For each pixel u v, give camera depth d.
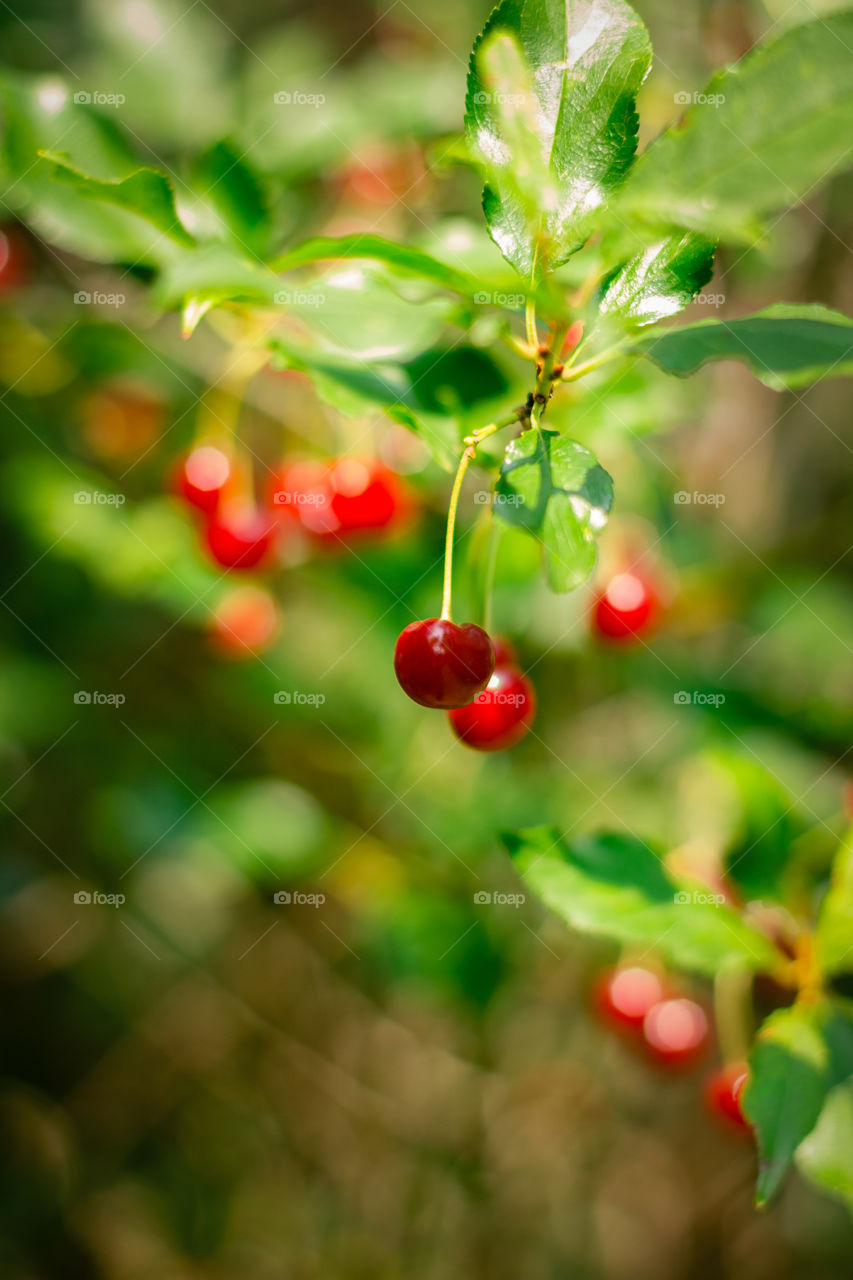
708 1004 0.75
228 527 0.62
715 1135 0.93
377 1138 0.95
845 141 0.49
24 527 0.69
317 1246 0.91
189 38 0.71
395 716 0.74
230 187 0.56
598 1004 0.66
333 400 0.53
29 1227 0.81
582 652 0.70
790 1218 0.93
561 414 0.60
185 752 0.75
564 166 0.49
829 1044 0.52
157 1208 0.89
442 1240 0.92
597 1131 0.95
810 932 0.54
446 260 0.56
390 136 0.65
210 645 0.70
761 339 0.49
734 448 0.96
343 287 0.53
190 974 0.91
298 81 0.70
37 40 0.69
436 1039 0.94
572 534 0.48
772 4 0.70
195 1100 0.93
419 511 0.69
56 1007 0.87
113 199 0.52
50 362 0.67
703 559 0.80
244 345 0.57
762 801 0.57
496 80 0.49
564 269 0.54
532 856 0.54
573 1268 0.91
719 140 0.49
